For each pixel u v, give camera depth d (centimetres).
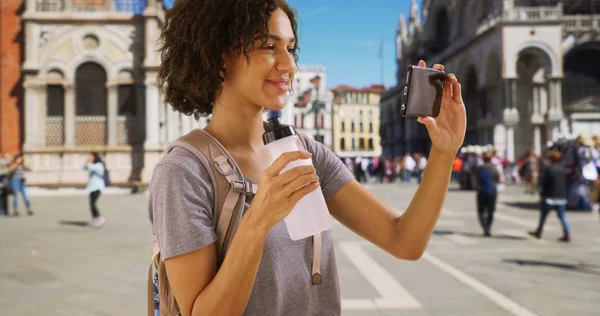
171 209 103
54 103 2288
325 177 139
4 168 1430
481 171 1034
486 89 3744
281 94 115
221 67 114
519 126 3684
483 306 512
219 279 96
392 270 697
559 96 3338
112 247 879
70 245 902
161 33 124
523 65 3700
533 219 1315
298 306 113
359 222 139
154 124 2233
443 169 129
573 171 1478
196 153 110
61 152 2242
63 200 1898
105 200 1886
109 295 553
